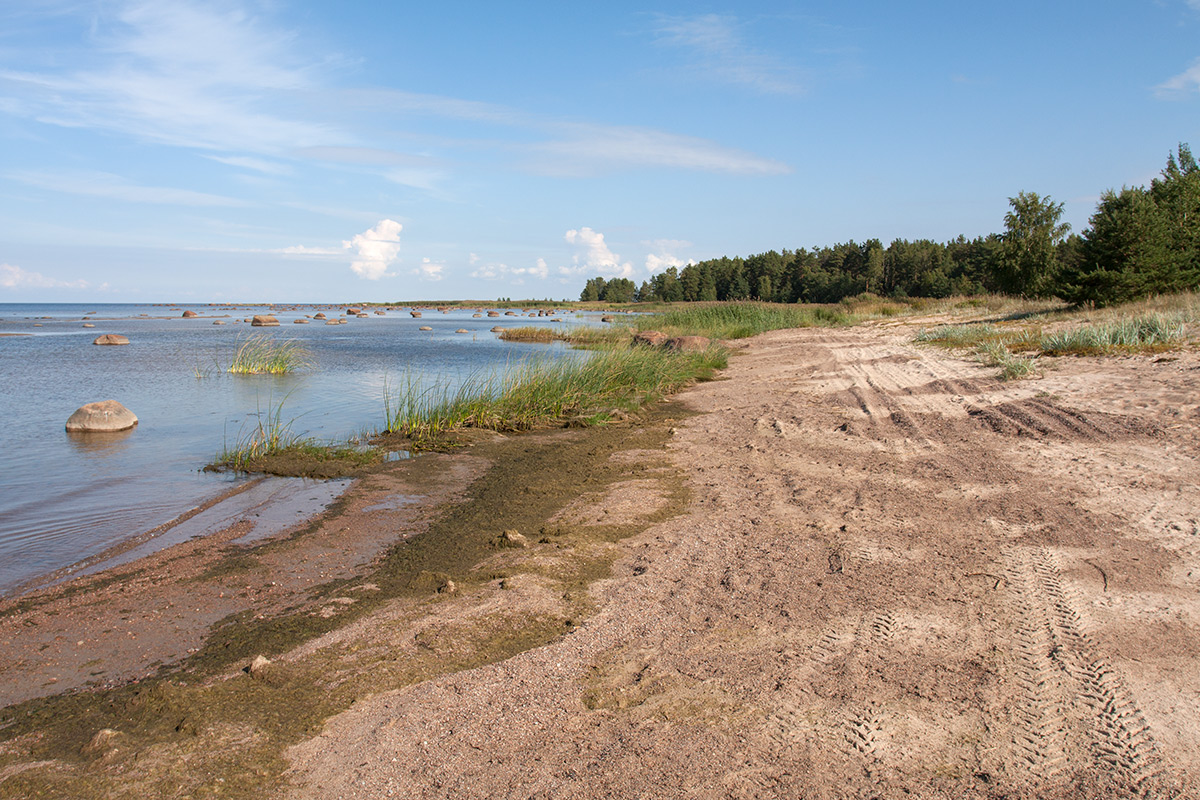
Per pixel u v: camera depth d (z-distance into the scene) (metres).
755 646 4.36
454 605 5.21
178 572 6.20
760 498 7.70
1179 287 22.94
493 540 6.77
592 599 5.20
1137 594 4.84
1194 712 3.49
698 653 4.31
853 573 5.46
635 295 152.00
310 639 4.77
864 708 3.64
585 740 3.46
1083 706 3.58
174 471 10.03
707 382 19.06
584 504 7.93
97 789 3.21
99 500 8.59
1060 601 4.80
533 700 3.85
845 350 23.58
